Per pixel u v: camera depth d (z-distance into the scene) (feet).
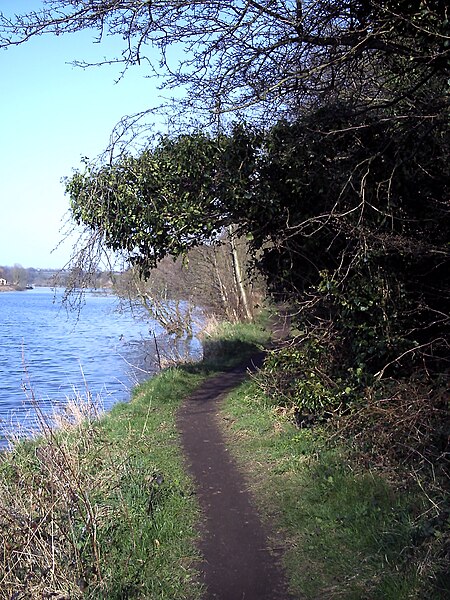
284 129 30.40
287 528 20.72
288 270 33.45
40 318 181.47
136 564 18.33
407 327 28.78
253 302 92.73
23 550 16.61
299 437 29.45
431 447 21.98
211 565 18.48
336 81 27.02
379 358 28.68
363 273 28.60
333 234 30.30
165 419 39.24
